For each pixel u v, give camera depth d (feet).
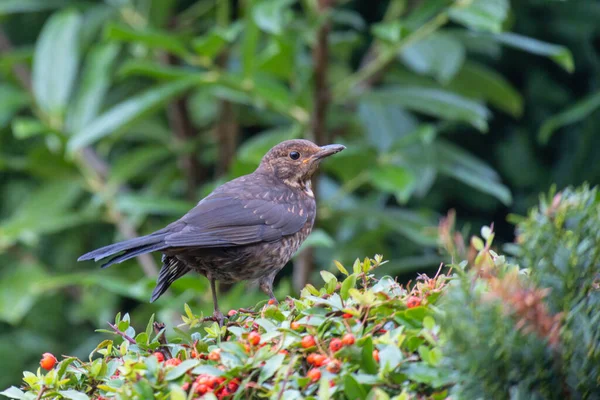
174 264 26.99
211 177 47.29
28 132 36.17
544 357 15.05
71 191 39.04
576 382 15.20
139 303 46.32
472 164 36.52
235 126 42.27
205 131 46.03
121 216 38.86
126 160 38.17
